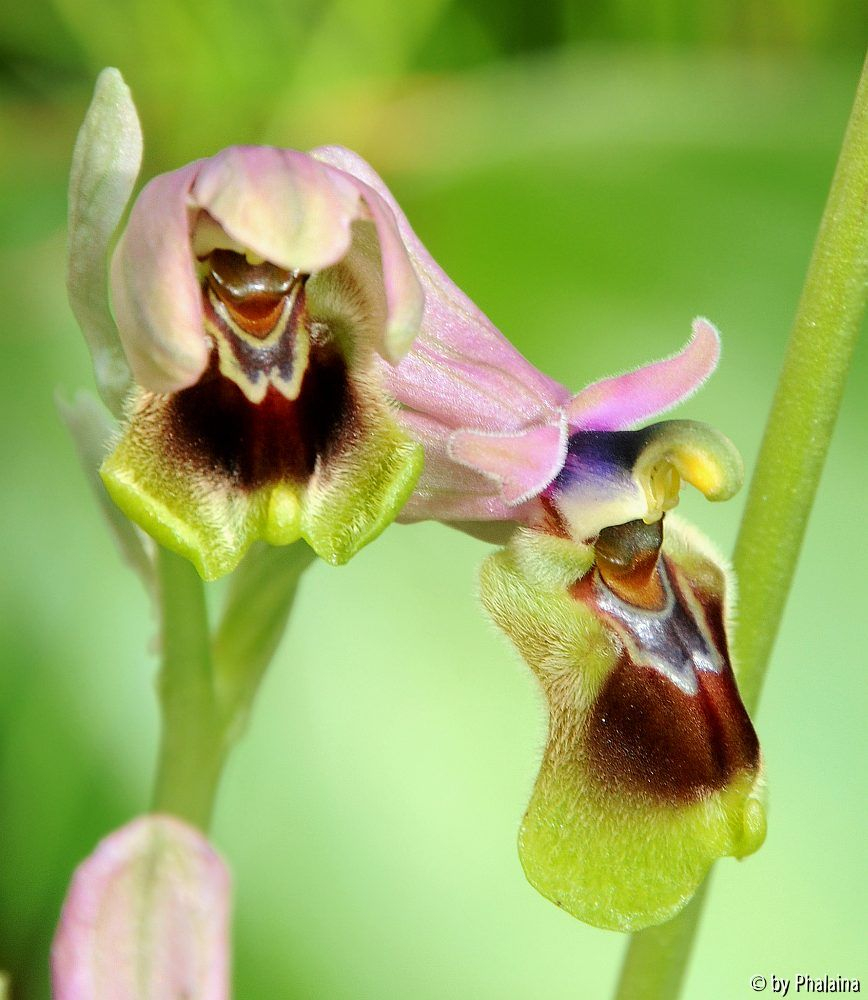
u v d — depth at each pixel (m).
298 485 0.16
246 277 0.16
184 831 0.16
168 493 0.16
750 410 0.22
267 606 0.17
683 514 0.21
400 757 0.21
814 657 0.21
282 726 0.21
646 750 0.17
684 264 0.24
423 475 0.17
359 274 0.16
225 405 0.16
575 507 0.17
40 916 0.21
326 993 0.20
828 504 0.21
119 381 0.17
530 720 0.21
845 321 0.16
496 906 0.20
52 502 0.22
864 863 0.20
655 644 0.17
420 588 0.21
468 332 0.17
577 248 0.24
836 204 0.16
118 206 0.16
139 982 0.16
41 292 0.23
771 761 0.20
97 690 0.21
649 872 0.16
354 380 0.16
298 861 0.21
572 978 0.20
